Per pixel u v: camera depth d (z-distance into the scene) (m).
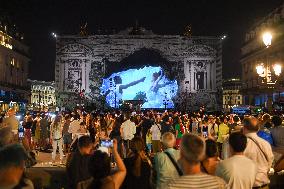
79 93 110.31
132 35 115.50
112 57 115.56
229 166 6.70
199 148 5.18
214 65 115.50
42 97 170.62
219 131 22.73
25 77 103.88
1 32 84.44
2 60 85.25
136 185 8.65
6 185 4.47
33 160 11.52
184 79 115.56
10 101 82.56
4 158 4.48
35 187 12.38
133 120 25.73
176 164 7.98
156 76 114.88
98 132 25.50
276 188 9.87
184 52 115.81
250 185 6.75
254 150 8.11
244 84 97.00
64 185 12.58
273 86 63.44
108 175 5.60
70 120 24.59
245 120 8.41
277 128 10.76
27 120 26.19
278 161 9.84
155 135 24.53
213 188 5.12
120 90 114.00
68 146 24.12
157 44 116.06
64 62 114.75
